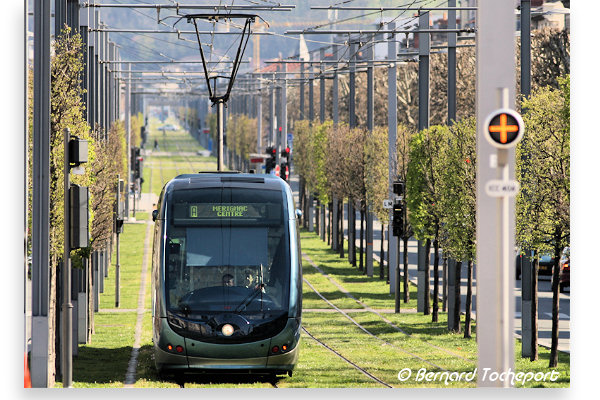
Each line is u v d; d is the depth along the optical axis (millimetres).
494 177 37344
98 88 110750
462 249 85250
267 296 60344
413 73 199500
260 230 61719
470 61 176875
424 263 114938
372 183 142125
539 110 71000
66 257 48656
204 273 60469
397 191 109312
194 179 63969
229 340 59125
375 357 77438
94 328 98375
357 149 153250
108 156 99000
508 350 37625
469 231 84188
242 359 59438
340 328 99500
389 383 61875
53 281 62562
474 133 84000
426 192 100000
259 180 64375
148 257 167125
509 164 37156
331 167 171875
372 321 105375
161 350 59781
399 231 110000
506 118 36375
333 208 185875
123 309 116000
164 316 59781
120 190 99312
